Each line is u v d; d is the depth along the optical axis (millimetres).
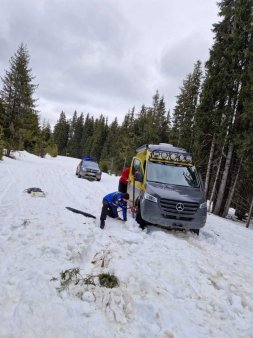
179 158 10000
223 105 19344
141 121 50750
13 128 35156
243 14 18359
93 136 96188
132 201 10086
